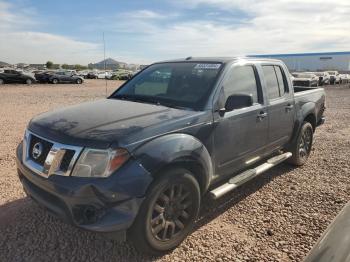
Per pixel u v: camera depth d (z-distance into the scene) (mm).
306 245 3582
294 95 5734
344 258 1726
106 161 2998
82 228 3008
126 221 2998
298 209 4434
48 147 3266
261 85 4832
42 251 3406
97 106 4066
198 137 3684
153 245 3266
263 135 4816
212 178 3973
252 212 4340
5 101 17797
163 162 3201
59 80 40875
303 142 6207
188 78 4355
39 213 4152
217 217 4191
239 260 3318
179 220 3518
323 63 81000
